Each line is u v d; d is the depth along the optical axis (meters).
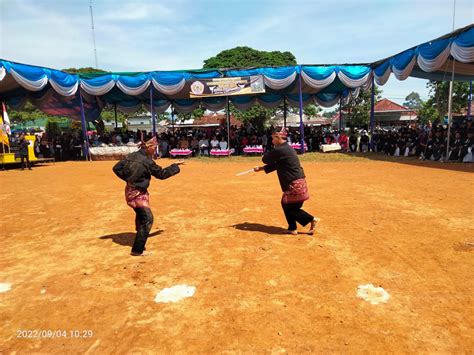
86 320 3.53
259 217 7.16
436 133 16.58
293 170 5.60
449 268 4.49
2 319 3.59
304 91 27.14
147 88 21.42
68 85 20.50
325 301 3.74
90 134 26.92
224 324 3.37
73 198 9.73
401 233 5.89
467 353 2.85
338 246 5.35
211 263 4.86
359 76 20.38
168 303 3.81
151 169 5.24
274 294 3.93
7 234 6.57
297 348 2.96
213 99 29.16
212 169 15.90
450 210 7.26
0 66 16.91
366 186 10.27
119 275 4.57
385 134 21.44
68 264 5.01
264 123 38.66
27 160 17.19
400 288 3.99
